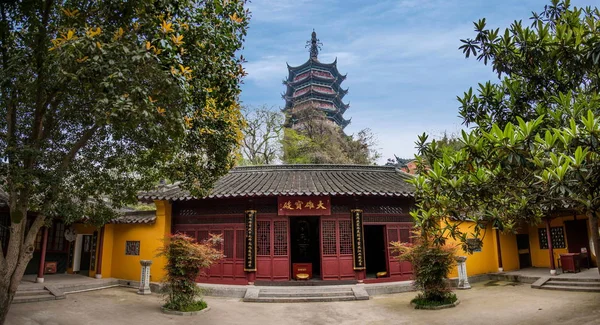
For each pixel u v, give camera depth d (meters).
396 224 16.38
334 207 15.91
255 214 15.54
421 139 6.90
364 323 10.60
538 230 19.50
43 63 6.88
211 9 8.02
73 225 17.66
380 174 18.78
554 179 4.62
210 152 9.30
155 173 9.73
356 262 15.40
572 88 6.22
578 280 14.37
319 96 51.03
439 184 6.08
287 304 13.06
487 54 6.53
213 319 10.91
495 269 18.31
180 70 6.68
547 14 6.74
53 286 13.26
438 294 12.15
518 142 4.84
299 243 20.16
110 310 11.41
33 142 7.43
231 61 8.20
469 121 7.15
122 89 5.97
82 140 7.90
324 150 36.56
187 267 11.63
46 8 7.35
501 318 10.30
